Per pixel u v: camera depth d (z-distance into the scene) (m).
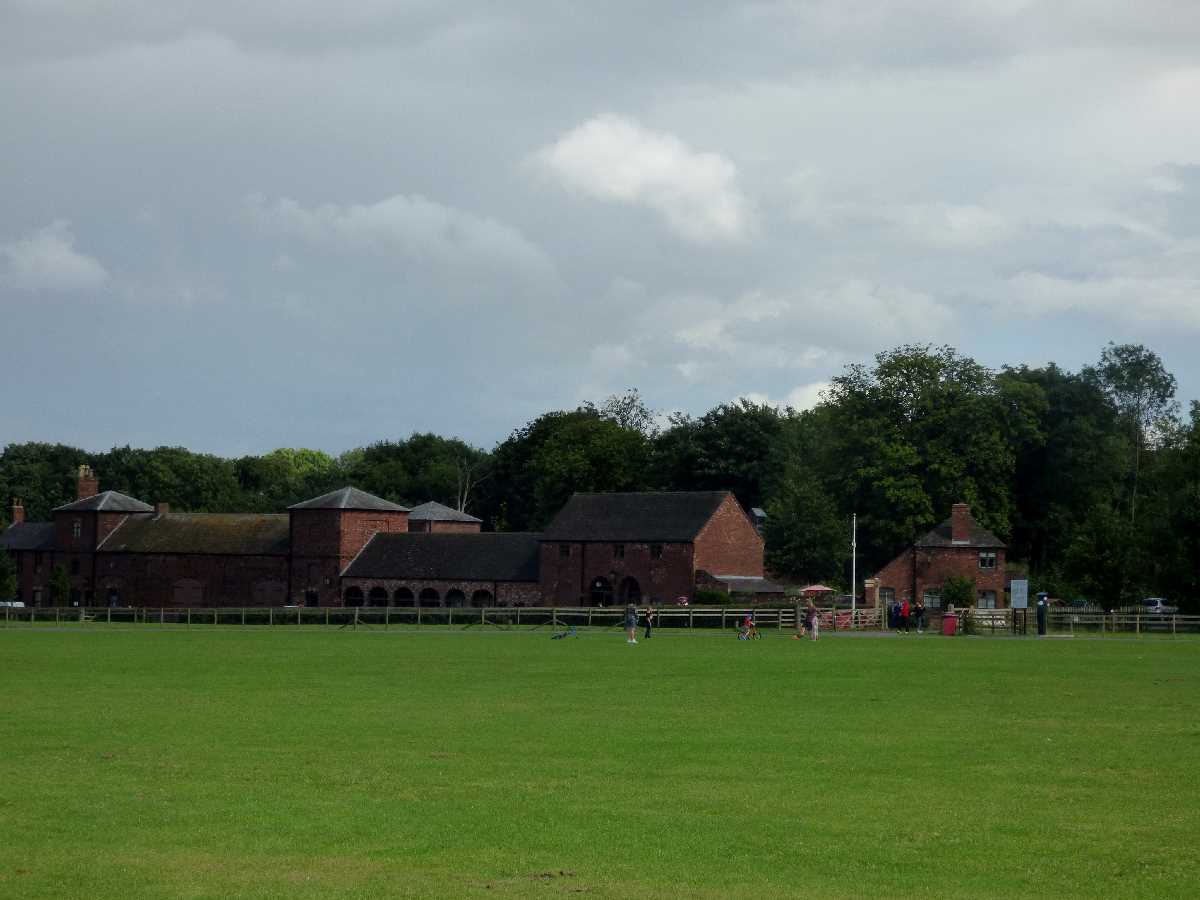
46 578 174.50
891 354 152.88
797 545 148.75
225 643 83.56
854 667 60.34
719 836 23.80
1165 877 21.28
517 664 62.34
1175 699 45.00
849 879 21.14
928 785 28.41
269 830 24.19
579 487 181.25
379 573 154.75
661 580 141.00
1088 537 115.50
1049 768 30.39
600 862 22.09
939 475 147.50
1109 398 177.00
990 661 65.00
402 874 21.31
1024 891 20.53
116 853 22.59
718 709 41.66
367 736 35.31
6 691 47.72
